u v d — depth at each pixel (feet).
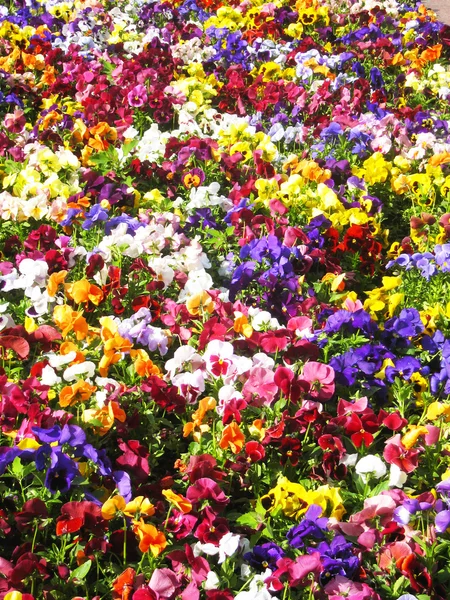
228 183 7.71
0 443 4.86
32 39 9.58
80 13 11.26
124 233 6.13
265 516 4.81
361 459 4.89
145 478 4.88
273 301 5.95
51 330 5.42
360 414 5.18
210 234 6.74
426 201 7.66
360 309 5.68
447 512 4.59
